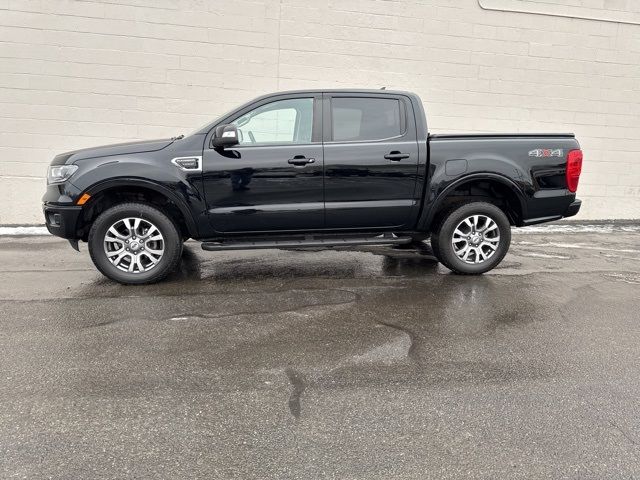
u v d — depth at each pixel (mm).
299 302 4449
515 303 4520
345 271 5570
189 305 4316
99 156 4719
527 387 2982
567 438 2484
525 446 2416
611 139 9422
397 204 5098
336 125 5031
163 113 8023
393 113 5137
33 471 2178
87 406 2691
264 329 3801
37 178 7836
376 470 2225
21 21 7426
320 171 4910
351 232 5223
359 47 8398
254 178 4840
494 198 5500
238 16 7980
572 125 9289
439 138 5141
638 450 2395
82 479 2141
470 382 3029
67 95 7719
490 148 5164
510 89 8977
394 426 2559
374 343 3576
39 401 2730
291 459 2291
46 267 5551
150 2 7711
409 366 3225
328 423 2572
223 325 3865
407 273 5508
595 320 4129
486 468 2250
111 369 3109
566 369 3227
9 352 3324
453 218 5262
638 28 9148
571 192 5359
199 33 7922
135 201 4906
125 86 7852
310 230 5098
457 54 8711
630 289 5027
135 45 7781
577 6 8891
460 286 5023
